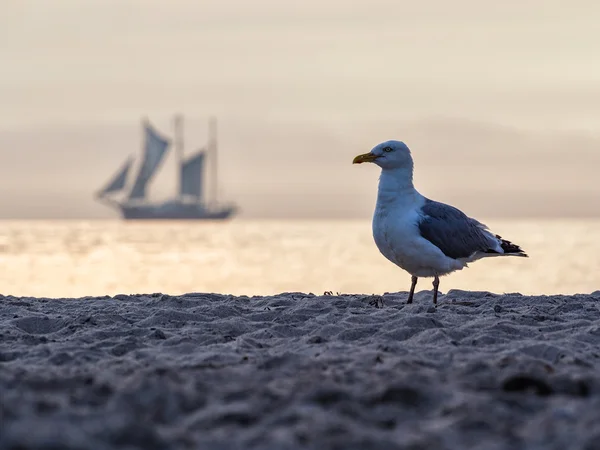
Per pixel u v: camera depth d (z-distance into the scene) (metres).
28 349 9.88
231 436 6.03
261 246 97.94
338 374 7.93
